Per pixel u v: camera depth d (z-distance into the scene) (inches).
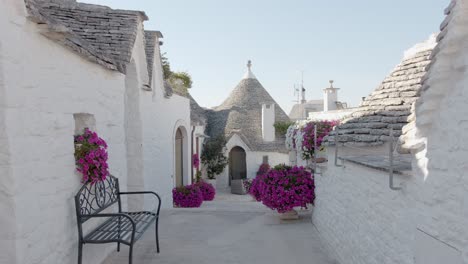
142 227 190.4
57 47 156.9
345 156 195.6
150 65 353.1
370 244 154.0
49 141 147.9
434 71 96.7
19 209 123.7
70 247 164.2
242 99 954.7
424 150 109.2
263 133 880.9
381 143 189.8
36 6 137.9
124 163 244.7
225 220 320.8
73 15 282.0
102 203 195.9
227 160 853.8
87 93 189.2
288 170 309.7
